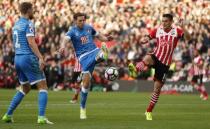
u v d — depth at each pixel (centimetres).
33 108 4381
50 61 8175
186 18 8975
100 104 5088
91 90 8038
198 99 6350
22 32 3119
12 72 8075
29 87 3250
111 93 7288
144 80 7962
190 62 8169
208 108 4819
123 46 8494
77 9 9388
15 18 9269
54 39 8575
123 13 9325
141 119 3591
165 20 3678
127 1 9712
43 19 9062
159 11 9262
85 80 3612
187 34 3725
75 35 3688
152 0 9612
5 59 8306
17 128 2884
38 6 9400
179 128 3036
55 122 3272
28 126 2989
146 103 5303
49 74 8031
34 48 3092
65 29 8750
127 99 5953
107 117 3706
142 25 8925
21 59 3127
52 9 9344
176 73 8062
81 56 3675
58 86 8062
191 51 8131
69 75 8006
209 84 7906
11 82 8031
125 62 8306
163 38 3684
